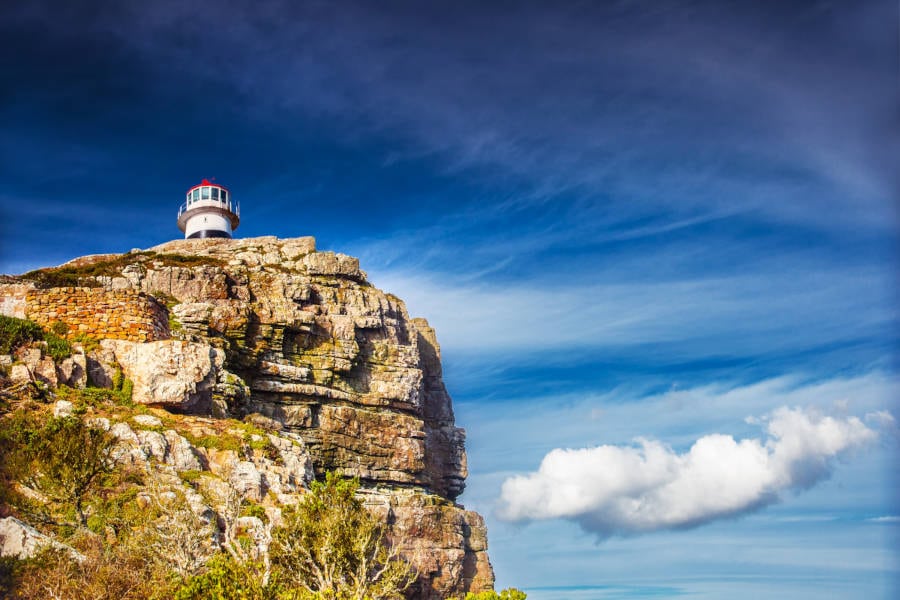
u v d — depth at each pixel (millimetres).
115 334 46375
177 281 67688
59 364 41625
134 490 33938
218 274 68812
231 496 34781
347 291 76562
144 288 66625
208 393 46000
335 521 30984
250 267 75938
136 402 43031
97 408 40000
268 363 66688
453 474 80562
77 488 31328
